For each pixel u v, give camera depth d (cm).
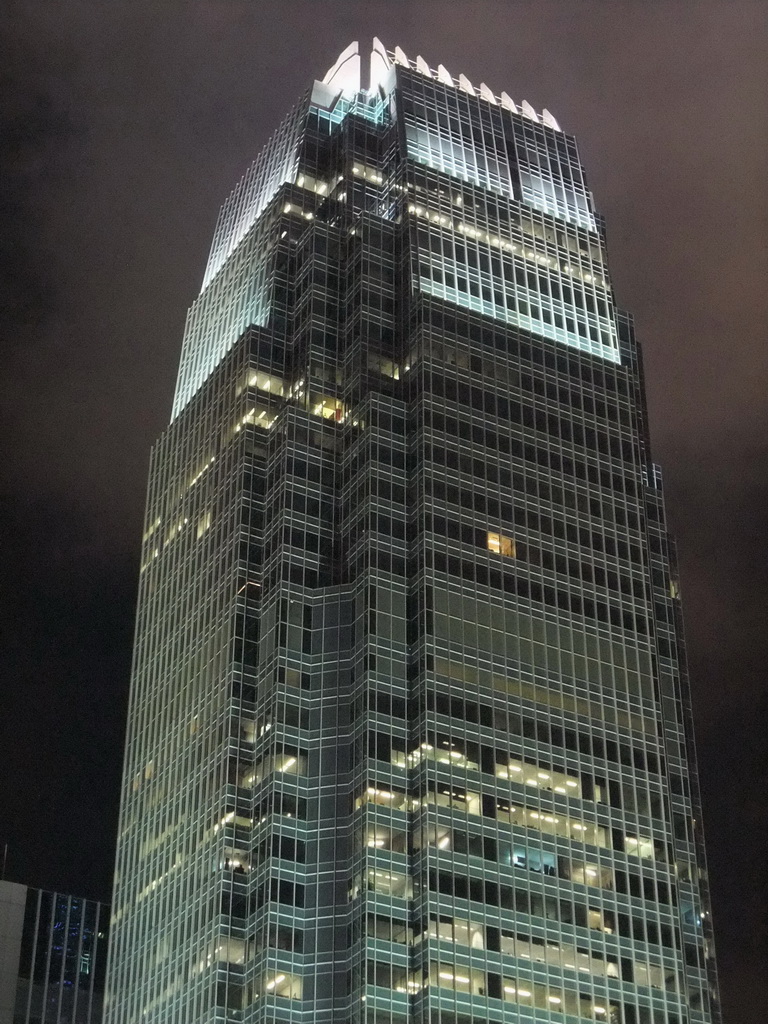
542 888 14162
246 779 14950
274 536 16212
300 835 14325
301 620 15538
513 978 13550
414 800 14262
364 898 13600
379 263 17850
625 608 16388
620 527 16925
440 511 15788
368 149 19300
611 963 14088
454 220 18338
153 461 19412
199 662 16362
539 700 15212
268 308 18188
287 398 17500
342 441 16838
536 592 15888
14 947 19900
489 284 18038
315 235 18338
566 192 19638
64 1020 19788
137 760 17038
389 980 13275
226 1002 13662
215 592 16538
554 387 17488
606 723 15500
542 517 16412
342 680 15100
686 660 17475
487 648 15212
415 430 16375
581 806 14825
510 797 14500
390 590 15388
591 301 18712
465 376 16925
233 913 14162
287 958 13650
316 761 14712
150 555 18562
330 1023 13338
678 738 16562
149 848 16088
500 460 16550
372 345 17150
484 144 19500
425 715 14525
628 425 17762
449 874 13800
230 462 17250
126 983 15488
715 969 15325
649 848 14962
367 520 15762
